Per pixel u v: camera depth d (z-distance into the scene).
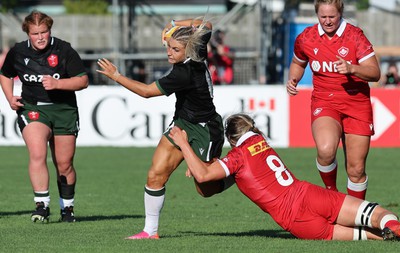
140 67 73.25
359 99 27.50
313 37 27.47
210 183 24.94
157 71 73.44
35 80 28.33
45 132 28.50
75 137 29.36
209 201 36.91
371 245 22.92
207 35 24.02
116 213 32.91
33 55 28.25
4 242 24.66
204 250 22.75
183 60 23.94
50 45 28.33
